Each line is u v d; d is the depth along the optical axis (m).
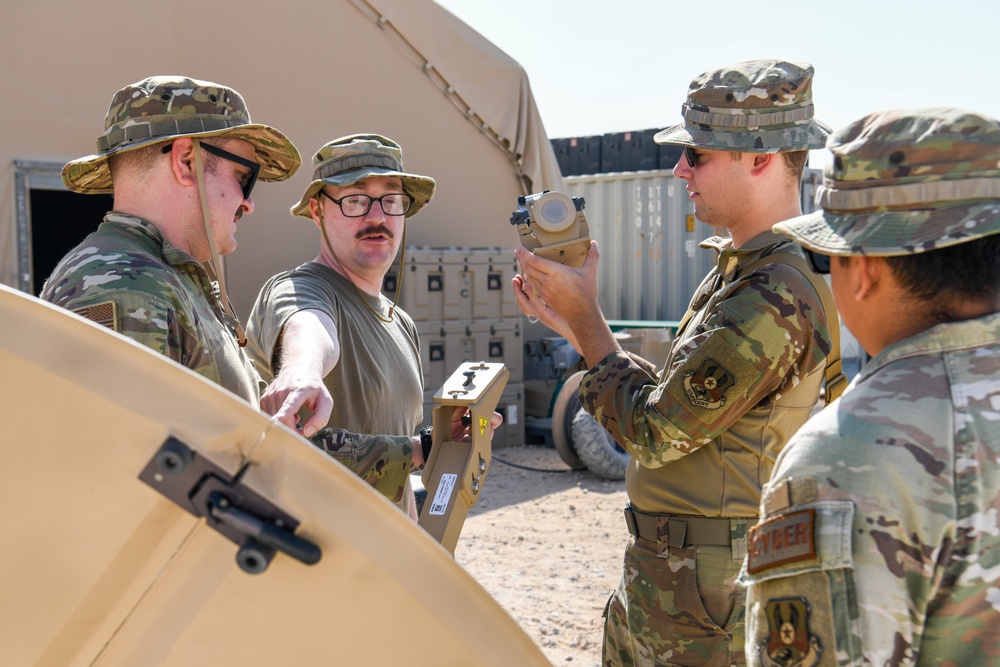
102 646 0.97
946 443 1.09
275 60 7.24
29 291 6.31
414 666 0.98
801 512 1.11
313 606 0.96
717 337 1.86
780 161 2.01
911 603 1.07
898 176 1.13
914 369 1.15
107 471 0.92
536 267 2.06
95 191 2.03
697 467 2.01
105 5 6.54
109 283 1.50
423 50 7.92
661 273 10.01
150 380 0.92
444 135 8.18
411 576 0.96
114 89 6.61
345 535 0.94
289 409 1.70
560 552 5.18
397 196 2.65
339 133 7.55
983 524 1.07
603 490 6.66
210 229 1.74
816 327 1.89
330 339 2.17
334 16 7.49
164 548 0.95
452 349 7.82
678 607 2.01
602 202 10.47
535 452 8.02
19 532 0.93
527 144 8.66
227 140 1.81
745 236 2.05
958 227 1.10
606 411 2.03
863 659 1.06
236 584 0.95
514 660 1.01
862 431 1.11
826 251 1.17
